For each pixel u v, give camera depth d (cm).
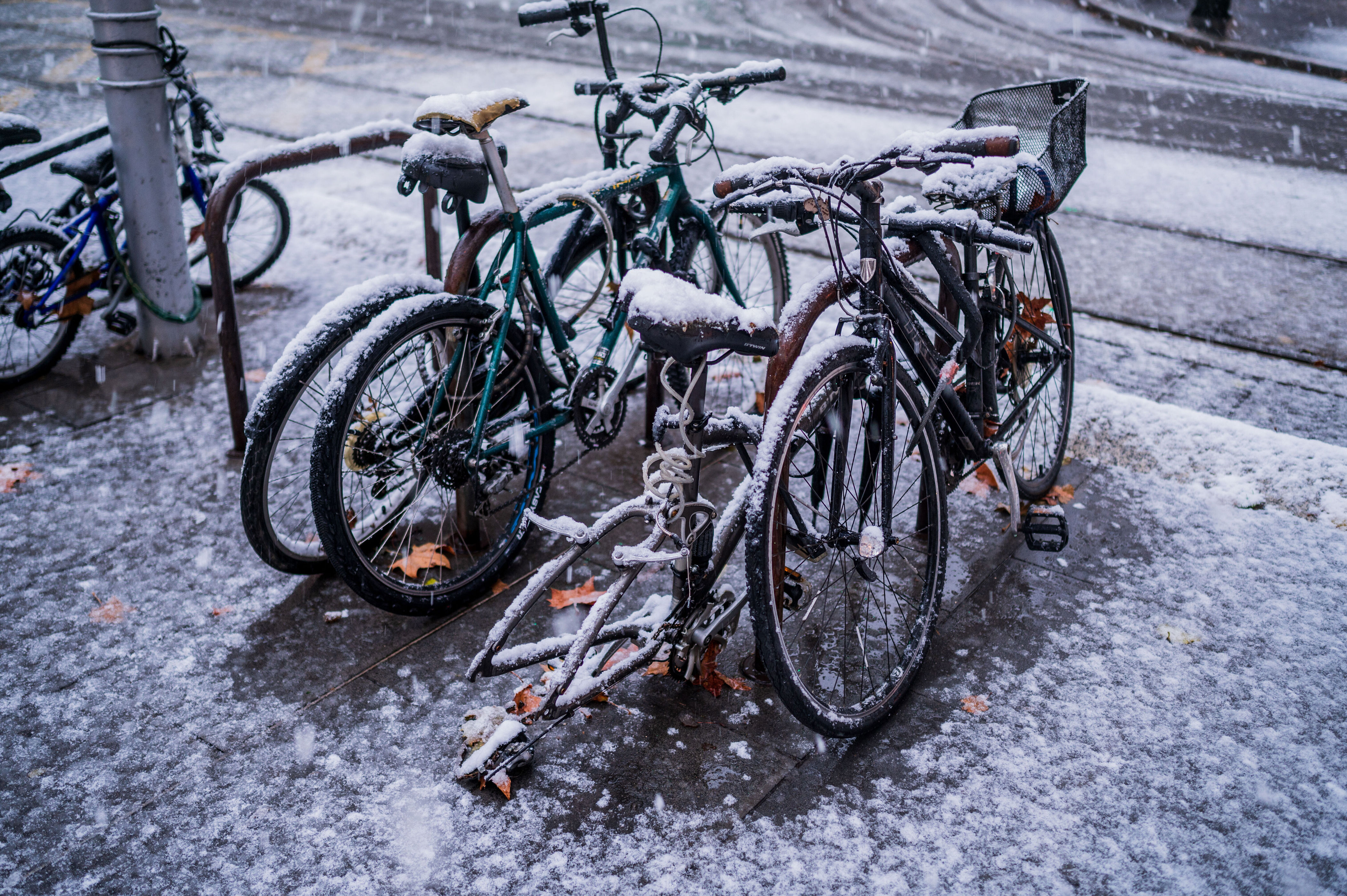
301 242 601
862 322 260
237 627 304
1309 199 720
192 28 1253
